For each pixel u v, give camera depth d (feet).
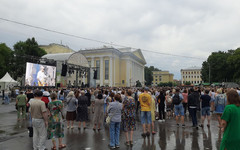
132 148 19.11
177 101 30.04
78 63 109.50
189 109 29.55
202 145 19.94
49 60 83.82
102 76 189.98
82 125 31.14
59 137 18.92
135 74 238.07
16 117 39.04
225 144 11.23
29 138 22.86
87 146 19.76
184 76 412.57
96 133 25.58
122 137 23.75
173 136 23.80
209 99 29.14
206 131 26.43
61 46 208.95
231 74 172.55
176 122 31.68
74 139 22.56
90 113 45.06
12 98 79.77
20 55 71.92
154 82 447.42
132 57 223.10
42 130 17.58
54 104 18.93
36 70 75.31
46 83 79.77
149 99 24.84
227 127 11.37
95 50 193.47
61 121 19.25
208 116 29.53
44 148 17.65
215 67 176.76
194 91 29.71
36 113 17.38
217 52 187.93
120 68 211.00
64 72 82.79
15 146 19.75
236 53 152.66
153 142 21.20
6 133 25.40
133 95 51.52
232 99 11.68
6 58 141.18
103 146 19.77
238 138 10.84
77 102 28.22
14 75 143.74
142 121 24.59
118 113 19.76
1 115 41.75
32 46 147.74
